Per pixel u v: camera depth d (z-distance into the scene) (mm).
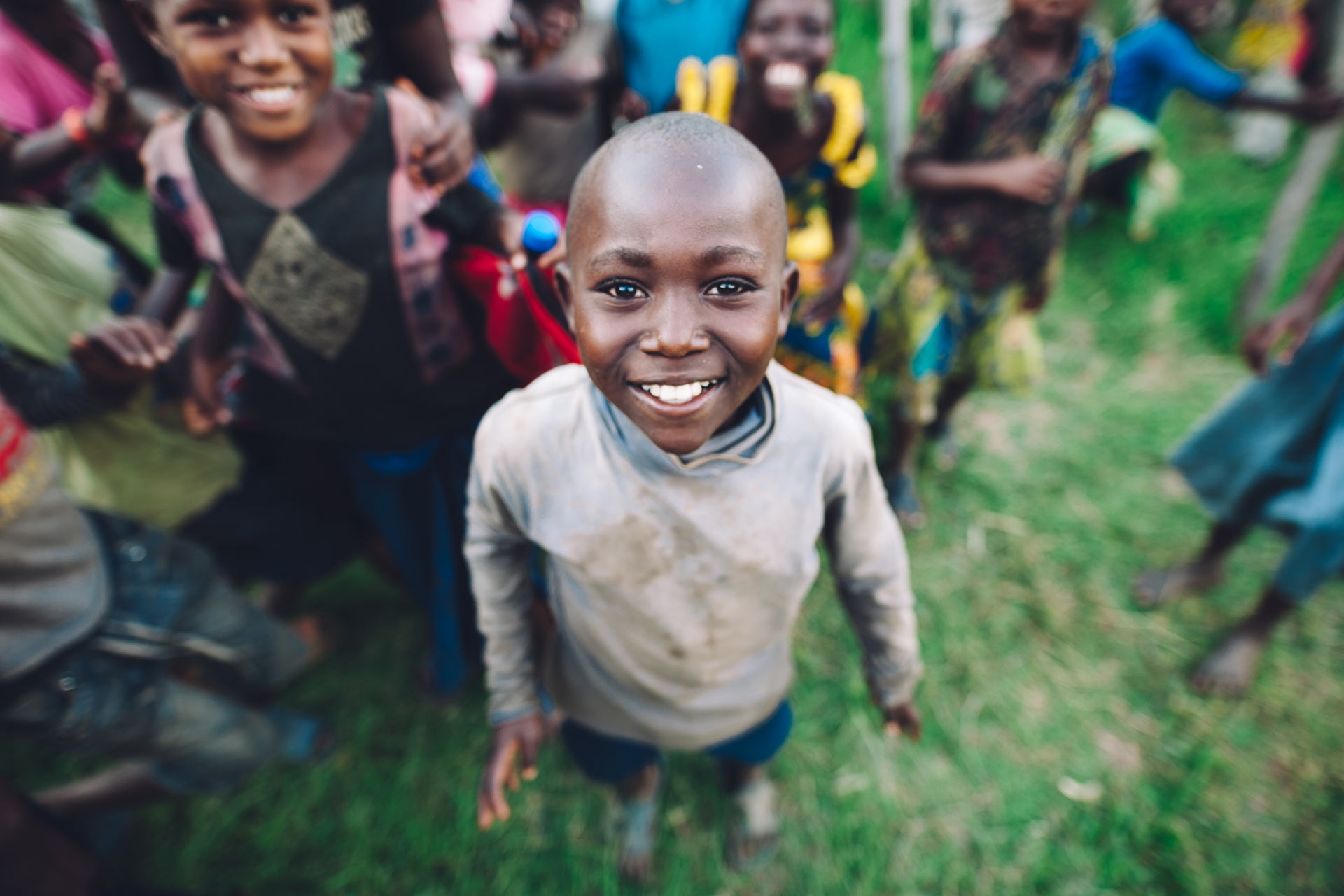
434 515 1747
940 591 2385
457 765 2064
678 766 2037
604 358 744
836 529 1110
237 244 1271
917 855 1891
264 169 1222
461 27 3219
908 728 1383
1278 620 2035
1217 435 2041
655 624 1095
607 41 2438
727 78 2004
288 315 1354
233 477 1867
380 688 2221
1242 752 2018
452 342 1452
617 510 968
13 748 2137
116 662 1396
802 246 2078
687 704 1271
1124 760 2020
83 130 1614
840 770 2027
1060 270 3459
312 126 1206
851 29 5172
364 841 1948
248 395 1604
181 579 1509
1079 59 1890
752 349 730
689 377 730
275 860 1923
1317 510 1781
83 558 1333
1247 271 3311
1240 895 1802
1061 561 2447
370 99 1251
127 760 1479
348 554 2131
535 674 1338
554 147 2383
